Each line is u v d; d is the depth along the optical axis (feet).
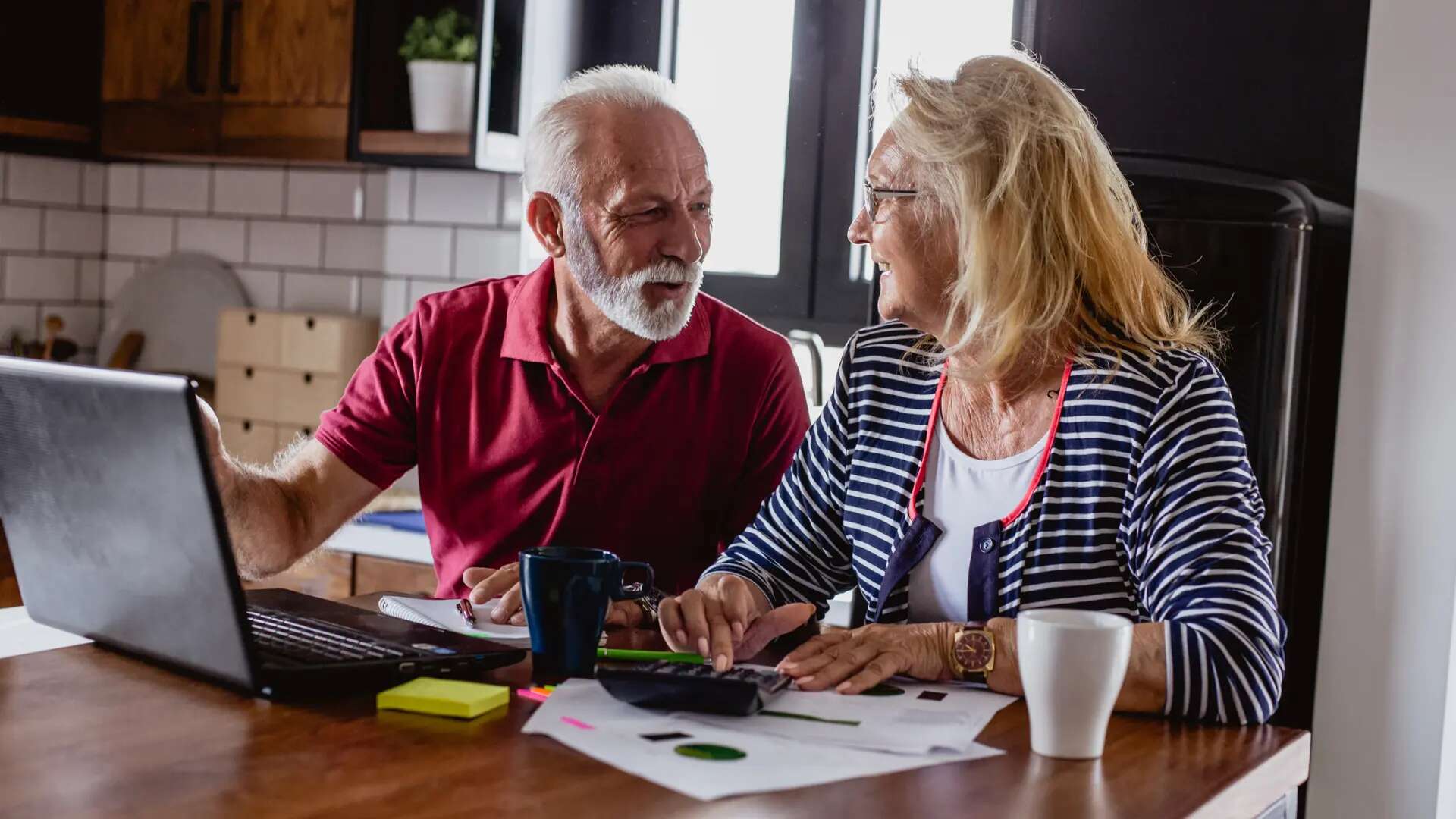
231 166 12.41
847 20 9.86
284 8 10.51
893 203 4.70
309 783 2.97
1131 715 3.84
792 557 5.25
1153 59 7.25
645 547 6.22
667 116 5.89
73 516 3.84
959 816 2.91
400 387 6.36
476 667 3.90
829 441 5.25
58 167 12.70
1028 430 4.76
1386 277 6.72
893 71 4.91
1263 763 3.44
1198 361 4.63
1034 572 4.60
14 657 3.99
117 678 3.79
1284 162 6.98
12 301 12.44
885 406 5.12
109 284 13.10
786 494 5.34
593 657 3.93
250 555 5.88
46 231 12.65
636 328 5.89
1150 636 3.85
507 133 10.25
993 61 4.81
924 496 4.88
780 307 10.24
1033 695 3.39
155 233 12.84
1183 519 4.30
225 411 11.59
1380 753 6.82
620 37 10.62
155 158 11.85
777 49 10.15
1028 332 4.61
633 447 6.16
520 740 3.33
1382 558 6.77
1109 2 7.32
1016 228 4.53
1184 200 6.70
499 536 6.26
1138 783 3.20
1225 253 6.64
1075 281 4.70
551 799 2.90
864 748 3.34
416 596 5.06
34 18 11.21
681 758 3.19
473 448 6.29
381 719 3.47
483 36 9.87
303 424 11.28
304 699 3.63
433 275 11.00
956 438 4.90
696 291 6.01
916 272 4.71
